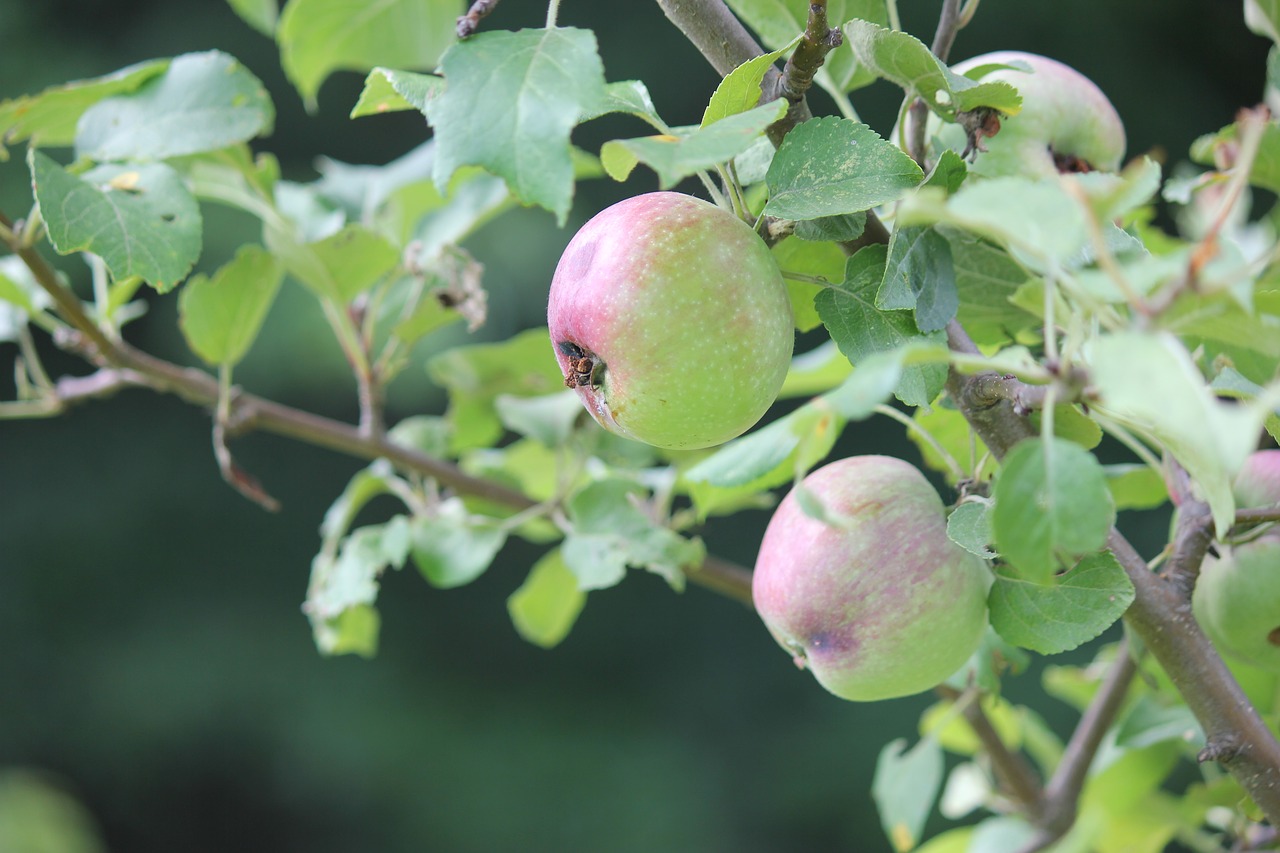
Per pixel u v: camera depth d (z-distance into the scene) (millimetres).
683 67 3836
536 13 3883
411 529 1193
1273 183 1107
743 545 3957
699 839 3951
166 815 4238
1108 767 1161
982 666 1088
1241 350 994
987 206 896
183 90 1097
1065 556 999
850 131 985
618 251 986
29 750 4098
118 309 1164
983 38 3840
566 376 1013
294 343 3449
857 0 1066
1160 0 3857
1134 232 1097
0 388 4180
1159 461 1085
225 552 4270
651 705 4230
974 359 912
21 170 3178
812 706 4168
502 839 4004
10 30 3859
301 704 4121
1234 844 1151
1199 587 1062
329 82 3947
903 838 1157
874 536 1016
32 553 4156
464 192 1209
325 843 4230
